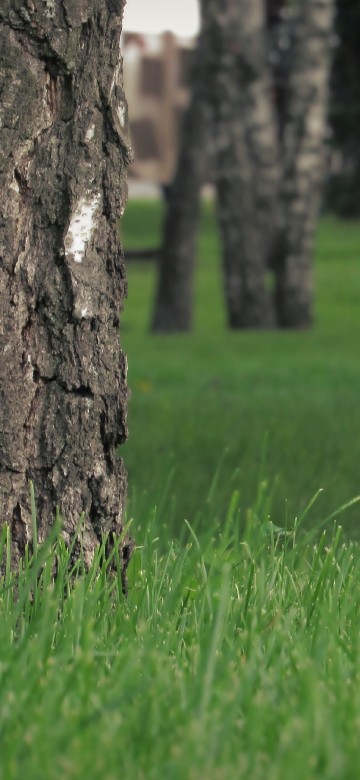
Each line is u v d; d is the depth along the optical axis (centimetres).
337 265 4038
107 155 460
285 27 3578
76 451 457
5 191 442
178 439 1006
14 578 433
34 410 453
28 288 448
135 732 294
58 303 451
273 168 2605
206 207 5928
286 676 357
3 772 269
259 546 521
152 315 2731
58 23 442
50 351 454
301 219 2594
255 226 2588
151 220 5347
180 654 390
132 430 1077
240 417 1180
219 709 303
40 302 450
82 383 456
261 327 2619
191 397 1404
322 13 2553
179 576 470
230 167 2544
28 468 453
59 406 455
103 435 466
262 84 2544
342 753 282
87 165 453
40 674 336
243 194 2564
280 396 1423
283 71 3675
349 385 1580
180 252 2681
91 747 279
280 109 3784
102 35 454
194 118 2611
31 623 393
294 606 438
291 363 1895
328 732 285
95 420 461
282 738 284
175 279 2686
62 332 453
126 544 476
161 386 1580
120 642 395
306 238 2605
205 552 504
